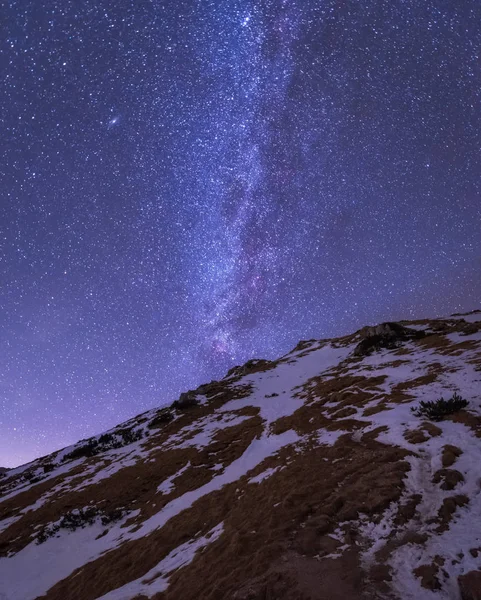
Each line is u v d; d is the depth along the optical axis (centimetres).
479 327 2156
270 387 2827
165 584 609
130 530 1080
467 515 536
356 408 1329
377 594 407
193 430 2169
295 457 1030
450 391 1140
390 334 2759
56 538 1238
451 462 691
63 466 2561
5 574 1092
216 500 981
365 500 627
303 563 491
